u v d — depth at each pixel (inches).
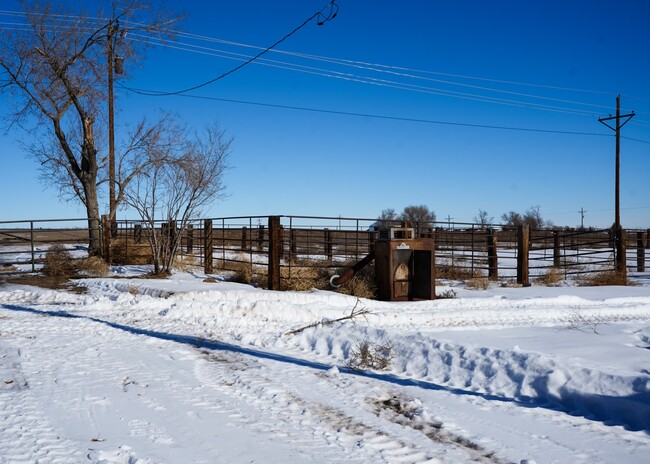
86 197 934.4
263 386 271.3
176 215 749.3
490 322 466.3
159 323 443.2
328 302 533.6
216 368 307.1
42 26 898.7
